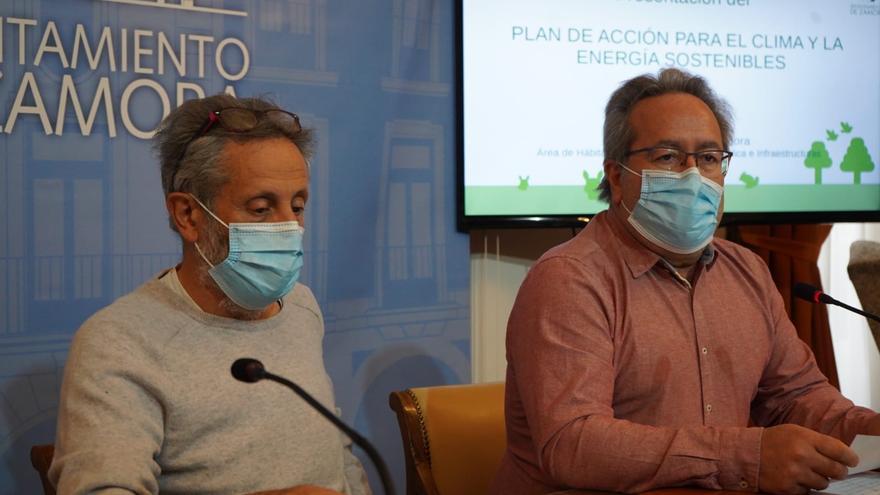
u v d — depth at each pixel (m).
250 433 1.61
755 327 1.92
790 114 3.15
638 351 1.80
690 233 1.81
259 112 1.68
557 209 2.94
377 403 2.72
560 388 1.68
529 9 2.90
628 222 1.88
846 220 3.19
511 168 2.89
